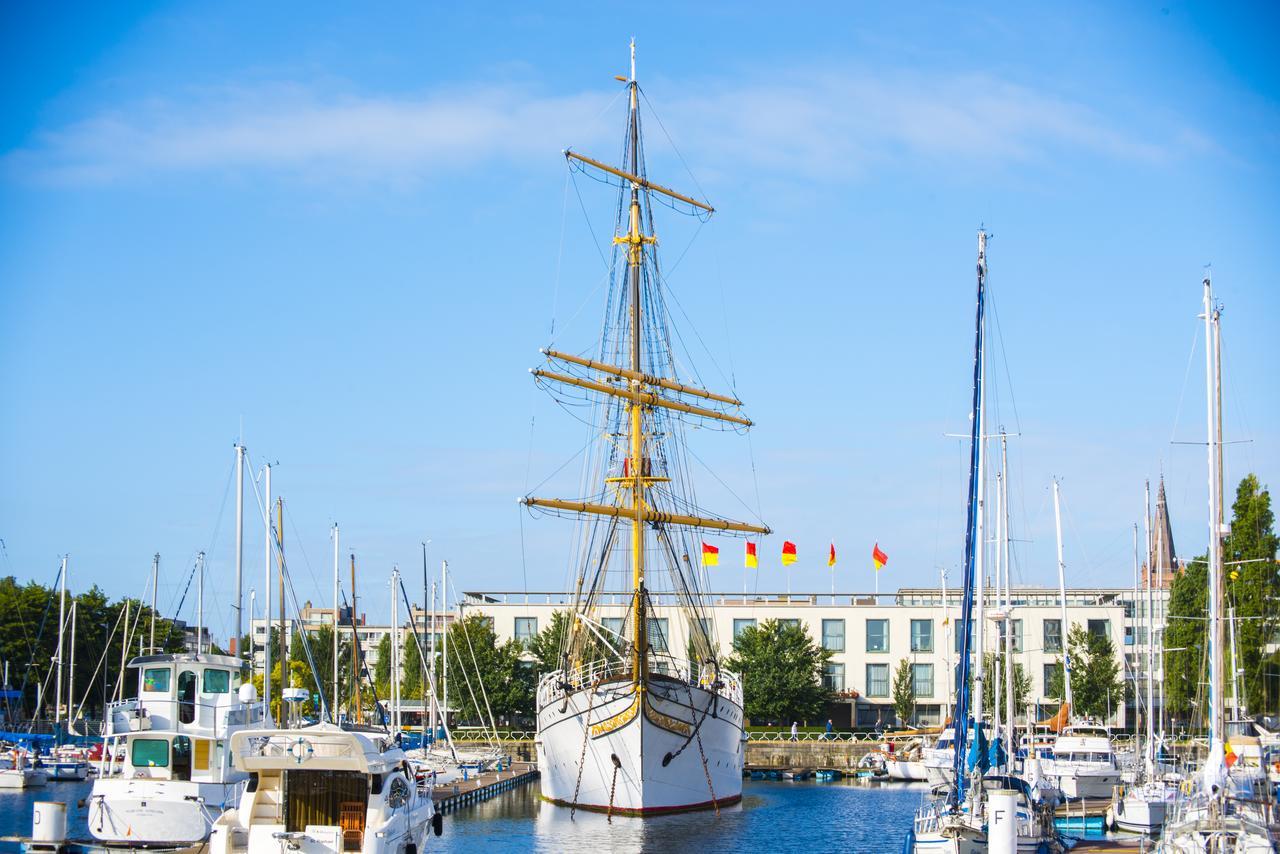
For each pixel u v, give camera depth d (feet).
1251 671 328.08
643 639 247.70
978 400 212.23
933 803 244.22
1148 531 349.00
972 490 208.23
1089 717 426.92
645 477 305.53
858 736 455.63
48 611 436.35
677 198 330.54
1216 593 185.26
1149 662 305.53
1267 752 221.05
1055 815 231.71
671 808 256.11
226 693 213.25
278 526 317.01
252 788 142.61
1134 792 238.48
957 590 525.34
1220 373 194.70
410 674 530.68
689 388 319.47
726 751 272.92
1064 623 325.21
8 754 332.39
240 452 279.90
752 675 460.55
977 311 213.87
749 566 357.61
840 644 514.68
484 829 241.35
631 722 247.09
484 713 458.09
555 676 289.53
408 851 154.81
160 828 194.80
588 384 299.58
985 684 410.11
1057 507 327.26
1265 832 152.66
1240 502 346.95
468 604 517.55
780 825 254.68
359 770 138.92
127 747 205.05
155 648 460.55
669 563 309.42
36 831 184.75
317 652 510.99
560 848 219.41
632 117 323.57
